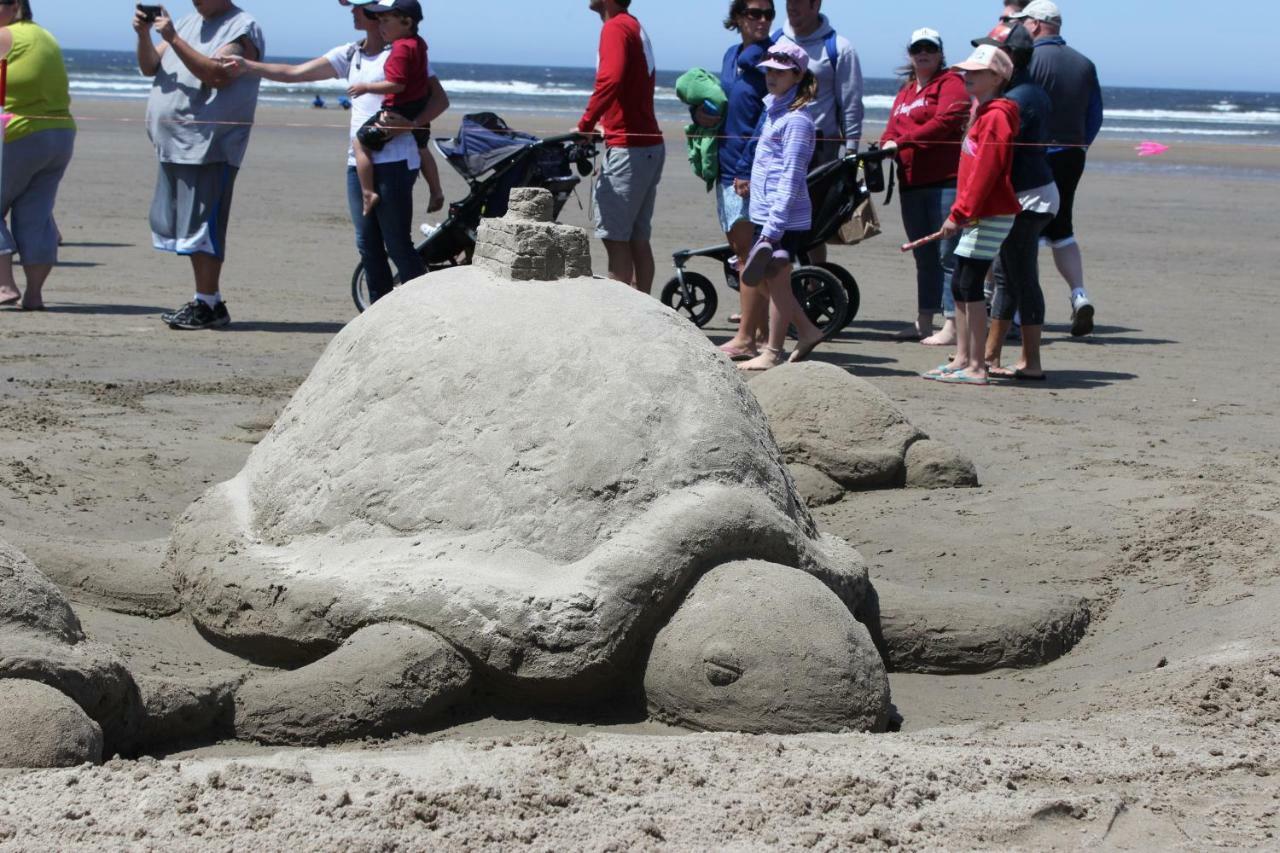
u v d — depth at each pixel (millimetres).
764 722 3865
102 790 3188
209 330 10305
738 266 9789
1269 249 17734
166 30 9758
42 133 10547
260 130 34219
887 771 3455
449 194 20812
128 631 4500
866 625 4711
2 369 8523
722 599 4020
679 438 4320
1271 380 9633
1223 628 4691
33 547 4910
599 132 9703
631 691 4098
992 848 3098
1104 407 8547
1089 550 5730
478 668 4039
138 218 17406
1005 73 8562
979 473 6965
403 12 9250
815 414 6754
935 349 10523
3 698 3373
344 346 4938
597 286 4766
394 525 4336
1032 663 4766
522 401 4379
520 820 3143
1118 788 3408
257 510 4699
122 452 6676
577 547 4141
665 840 3066
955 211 8703
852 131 10133
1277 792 3398
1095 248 17438
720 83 9891
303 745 3842
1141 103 86625
